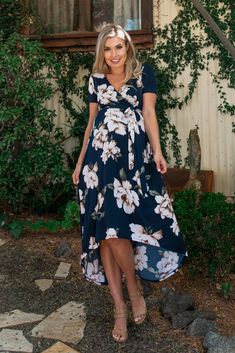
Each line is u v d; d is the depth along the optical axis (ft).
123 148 8.34
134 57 8.59
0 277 11.71
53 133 17.22
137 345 8.69
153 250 9.18
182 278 11.47
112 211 8.15
